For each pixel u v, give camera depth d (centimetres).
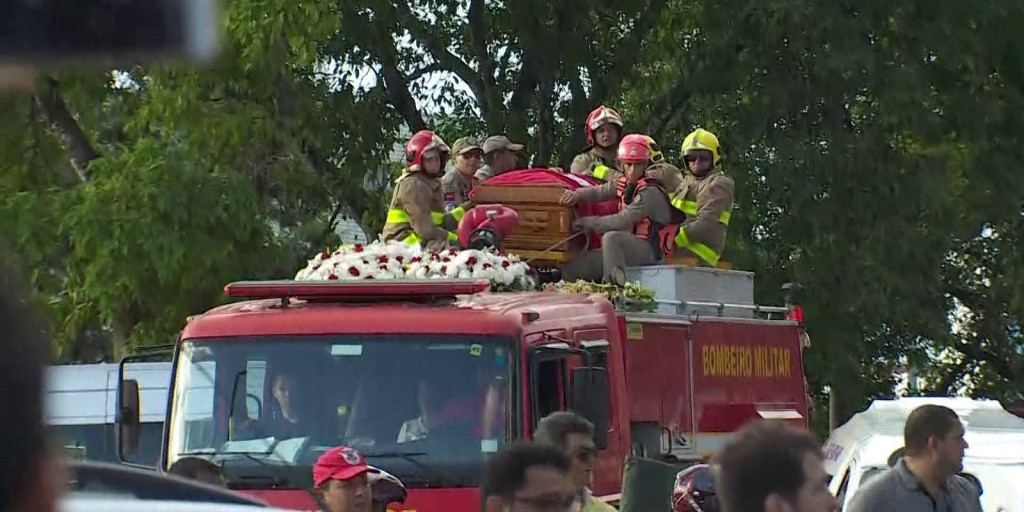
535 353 1677
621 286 2133
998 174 3997
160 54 217
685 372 2136
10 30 211
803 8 3703
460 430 1656
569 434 1255
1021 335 5784
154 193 2967
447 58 4116
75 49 214
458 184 2541
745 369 2312
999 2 3938
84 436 2838
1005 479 1741
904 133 3931
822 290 3819
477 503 1638
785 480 618
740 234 3881
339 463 1317
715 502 1218
